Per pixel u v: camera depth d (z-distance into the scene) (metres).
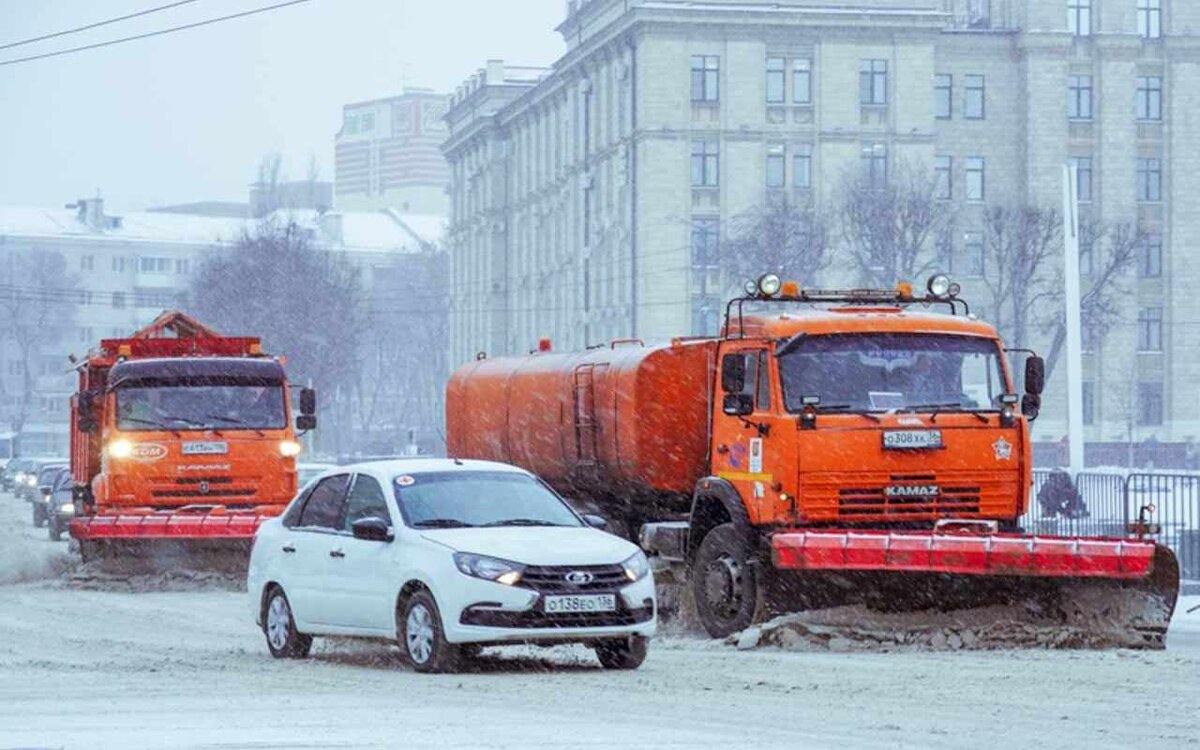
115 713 15.20
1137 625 21.92
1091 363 126.44
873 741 13.51
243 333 127.62
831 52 118.38
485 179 154.88
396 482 19.95
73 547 39.50
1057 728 14.38
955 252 124.88
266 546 21.42
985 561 21.34
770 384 22.95
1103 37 126.44
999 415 23.23
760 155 117.69
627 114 119.56
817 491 22.61
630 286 118.62
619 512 28.72
